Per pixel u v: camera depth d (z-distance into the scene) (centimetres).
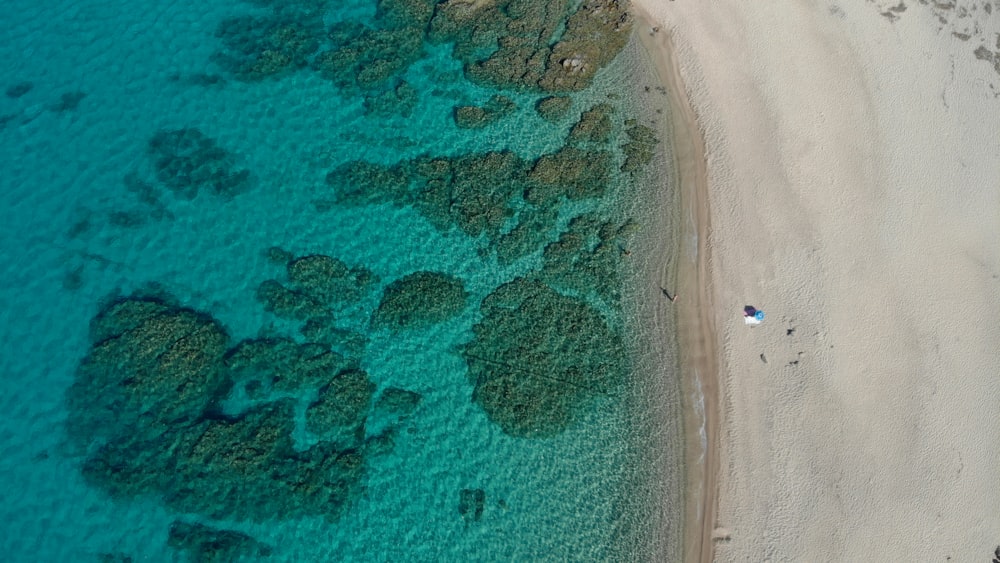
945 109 3625
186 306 3117
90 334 3008
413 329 3130
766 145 3556
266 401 2923
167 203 3384
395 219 3406
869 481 2783
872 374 2981
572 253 3309
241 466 2759
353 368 3033
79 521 2662
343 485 2788
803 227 3325
